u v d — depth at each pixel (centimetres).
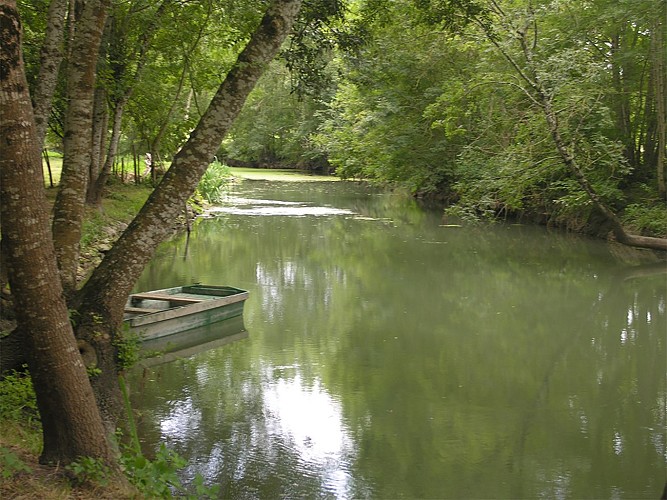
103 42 1378
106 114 2025
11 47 424
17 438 562
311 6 1064
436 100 2544
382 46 2523
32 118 443
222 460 700
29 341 458
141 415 808
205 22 1639
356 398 882
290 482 656
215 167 3241
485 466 698
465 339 1171
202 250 2019
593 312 1369
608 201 2205
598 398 901
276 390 906
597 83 1931
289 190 4047
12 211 441
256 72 732
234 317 1235
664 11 1870
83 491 449
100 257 1638
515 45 2000
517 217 2700
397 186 3747
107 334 730
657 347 1138
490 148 2252
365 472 681
